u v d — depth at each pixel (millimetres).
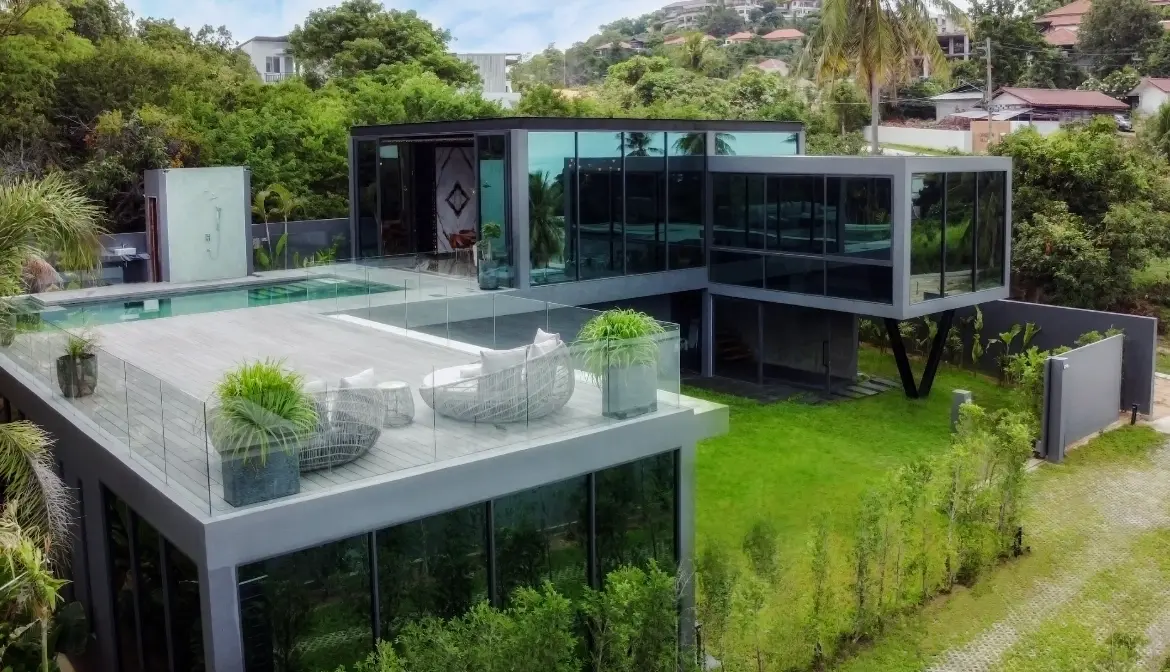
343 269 16453
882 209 18234
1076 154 26188
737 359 22359
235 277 21016
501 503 8891
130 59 33625
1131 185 26375
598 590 9586
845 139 44500
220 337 13984
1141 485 15508
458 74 44719
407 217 22484
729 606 9883
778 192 20188
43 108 31375
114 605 9641
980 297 19672
